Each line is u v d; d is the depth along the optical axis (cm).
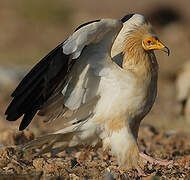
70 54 1102
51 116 1209
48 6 5128
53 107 1195
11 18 4831
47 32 4625
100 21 1086
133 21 1233
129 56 1212
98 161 1273
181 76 2148
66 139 1195
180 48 4172
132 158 1155
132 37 1216
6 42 4159
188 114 2091
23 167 1170
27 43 4222
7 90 2539
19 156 1230
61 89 1166
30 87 1127
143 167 1203
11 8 5162
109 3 5544
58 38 4500
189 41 4362
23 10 5078
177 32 4622
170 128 1922
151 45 1209
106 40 1133
